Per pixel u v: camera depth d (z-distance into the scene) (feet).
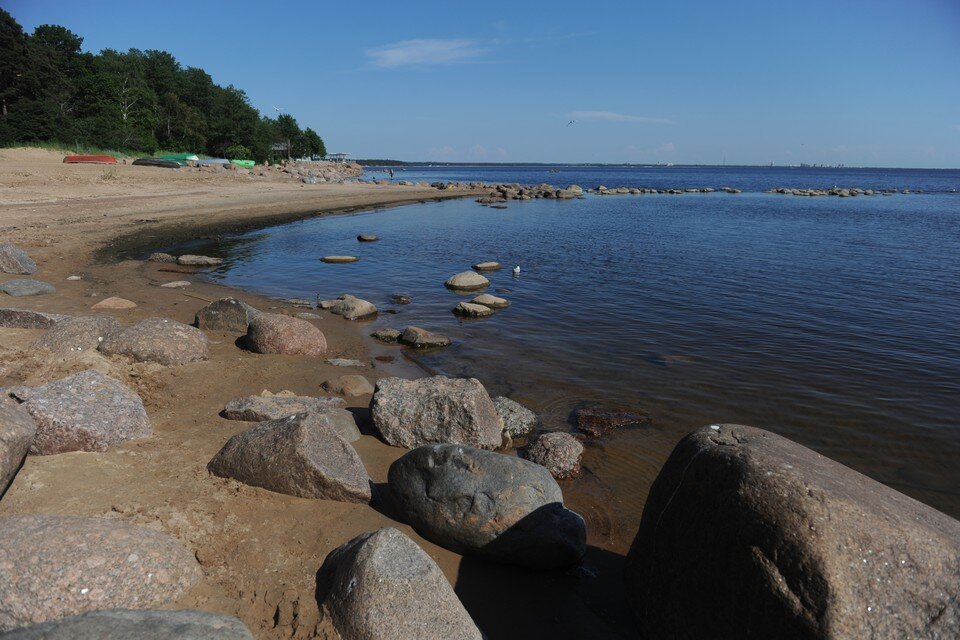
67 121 187.01
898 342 40.01
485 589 16.12
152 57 296.30
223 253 72.74
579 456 23.53
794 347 38.78
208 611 12.74
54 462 17.90
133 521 15.58
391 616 12.67
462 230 101.55
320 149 420.77
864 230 107.14
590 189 249.55
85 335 28.91
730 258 74.33
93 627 10.96
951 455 25.07
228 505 17.33
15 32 192.34
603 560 17.95
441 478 17.38
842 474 12.75
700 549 12.86
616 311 48.11
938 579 10.91
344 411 25.13
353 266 67.72
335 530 17.02
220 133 271.49
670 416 28.30
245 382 28.58
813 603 10.67
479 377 32.99
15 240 65.21
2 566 12.02
